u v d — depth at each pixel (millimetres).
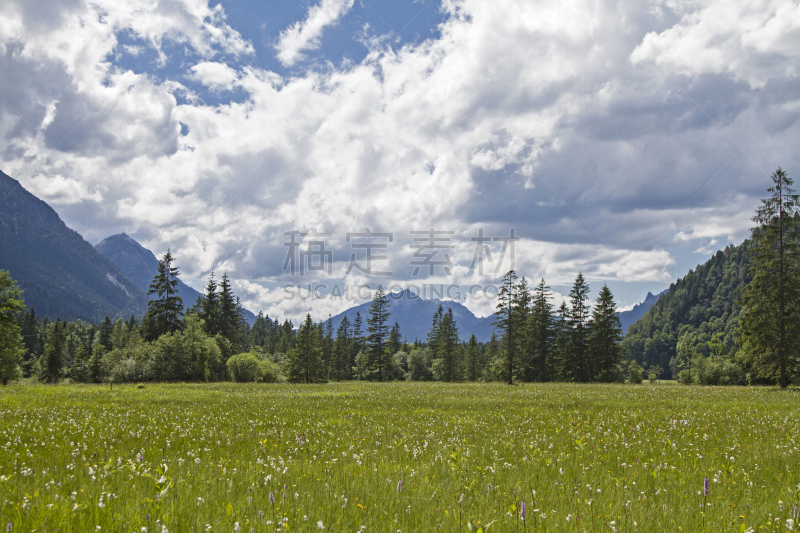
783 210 41219
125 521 5094
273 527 5023
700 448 10422
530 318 78375
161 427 14844
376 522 5461
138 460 8328
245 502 6078
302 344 83500
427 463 9062
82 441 11508
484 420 17375
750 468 8578
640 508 6008
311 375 82438
